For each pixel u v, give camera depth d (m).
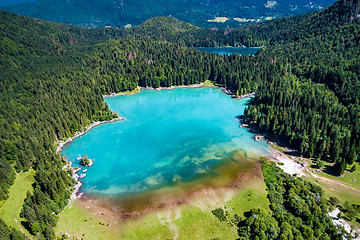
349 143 116.75
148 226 84.19
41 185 94.62
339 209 86.88
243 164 118.12
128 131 155.75
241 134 149.12
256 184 102.69
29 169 106.69
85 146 138.75
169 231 81.62
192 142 141.00
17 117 137.12
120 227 84.25
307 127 130.12
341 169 104.62
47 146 123.00
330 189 98.00
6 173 97.44
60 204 90.94
